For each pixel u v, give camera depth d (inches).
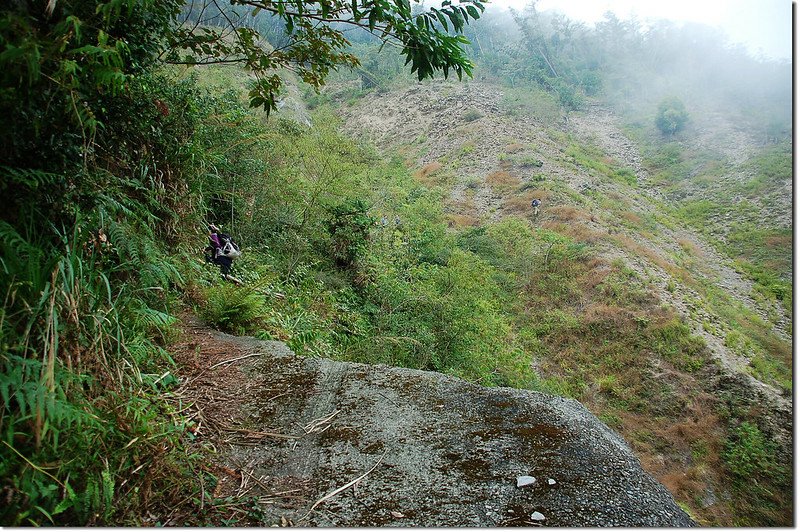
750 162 1435.8
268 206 348.2
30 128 85.2
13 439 70.4
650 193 1414.9
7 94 74.0
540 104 1946.4
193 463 93.2
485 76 2354.8
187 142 213.9
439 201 1125.1
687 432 530.9
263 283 195.8
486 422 123.3
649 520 90.0
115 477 78.3
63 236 96.2
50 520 67.9
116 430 84.0
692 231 1187.3
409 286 391.5
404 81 2247.8
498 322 496.7
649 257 902.4
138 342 115.8
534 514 89.3
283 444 108.9
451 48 112.0
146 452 84.6
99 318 96.9
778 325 802.2
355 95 2303.2
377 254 428.1
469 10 110.3
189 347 151.0
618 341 653.3
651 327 655.1
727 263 1036.5
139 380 102.1
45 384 71.5
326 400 130.7
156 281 135.0
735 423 533.0
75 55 91.1
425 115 1929.1
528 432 118.6
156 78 202.8
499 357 426.0
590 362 636.1
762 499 472.4
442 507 90.7
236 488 92.0
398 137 1843.0
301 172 417.1
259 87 143.3
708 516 463.2
